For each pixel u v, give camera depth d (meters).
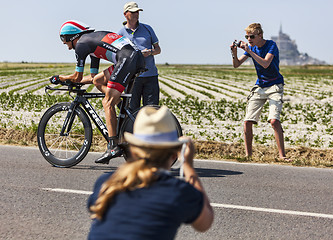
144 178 2.07
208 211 2.22
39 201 4.99
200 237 4.13
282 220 4.62
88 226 4.32
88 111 6.58
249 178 6.34
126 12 7.45
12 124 11.45
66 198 5.13
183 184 2.13
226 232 4.26
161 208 2.05
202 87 35.16
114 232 2.03
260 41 7.57
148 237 2.02
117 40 6.20
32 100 18.84
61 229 4.21
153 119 2.10
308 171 6.97
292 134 11.91
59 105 6.66
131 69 6.13
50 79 6.56
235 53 7.59
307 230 4.37
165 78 51.88
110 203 2.11
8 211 4.64
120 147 6.28
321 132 12.63
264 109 17.56
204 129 12.07
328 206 5.14
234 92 29.97
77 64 6.34
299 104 19.58
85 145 6.54
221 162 7.49
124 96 6.33
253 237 4.16
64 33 6.35
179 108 18.34
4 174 6.11
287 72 105.75
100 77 6.41
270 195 5.50
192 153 2.36
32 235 4.05
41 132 6.66
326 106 19.41
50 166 6.70
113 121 6.19
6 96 20.75
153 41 7.58
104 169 6.63
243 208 4.96
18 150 7.88
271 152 8.21
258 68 7.70
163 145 2.10
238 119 15.18
